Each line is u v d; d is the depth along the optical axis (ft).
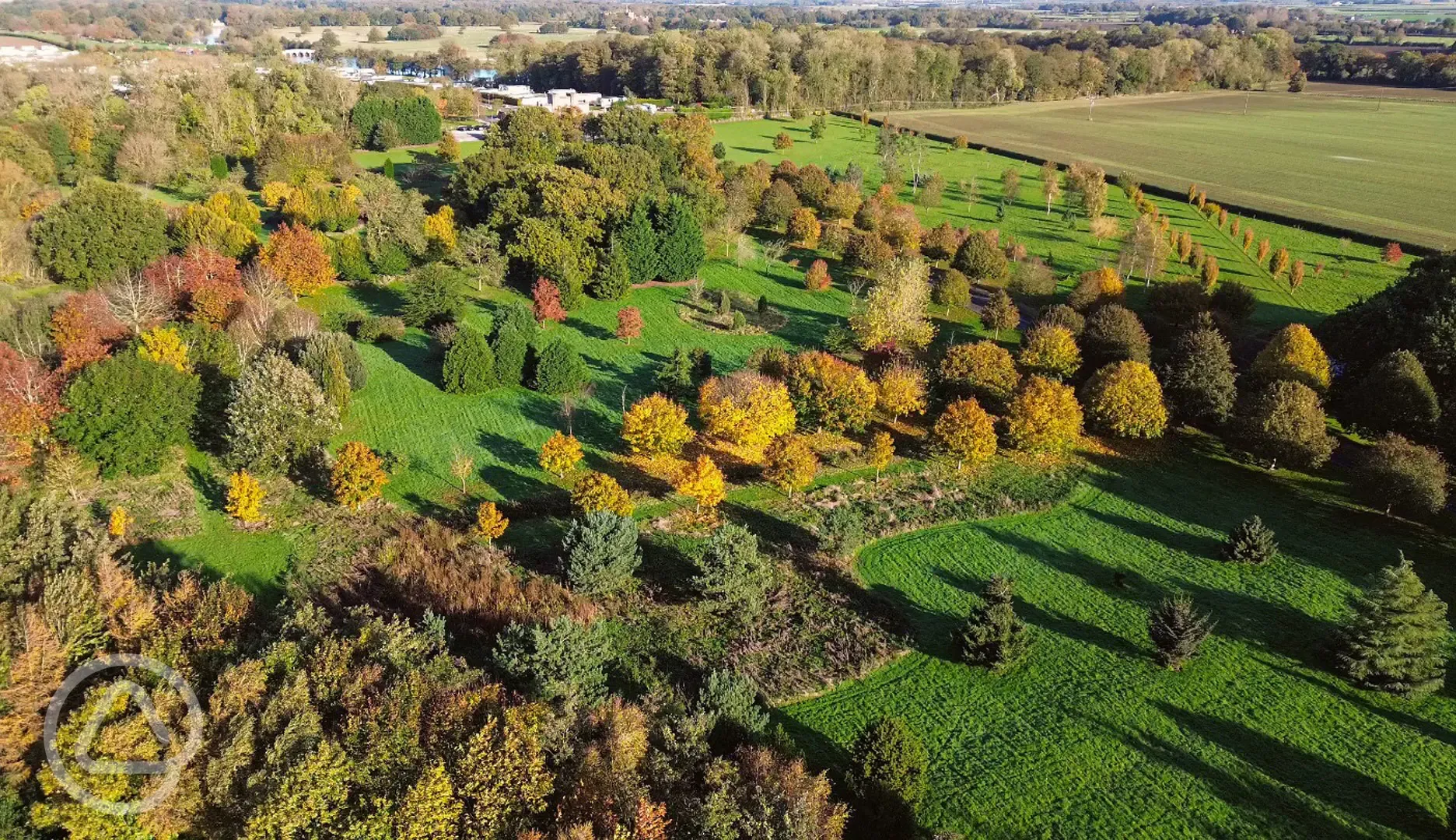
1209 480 197.88
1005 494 191.93
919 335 252.01
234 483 165.37
